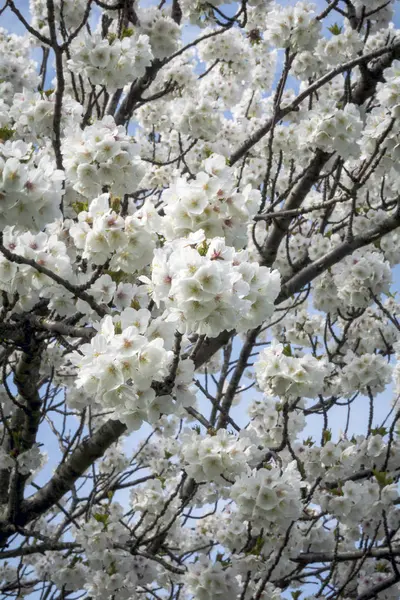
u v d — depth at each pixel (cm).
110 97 677
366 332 709
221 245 276
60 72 462
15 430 618
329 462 510
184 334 313
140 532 605
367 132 510
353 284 613
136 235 332
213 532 688
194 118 689
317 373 452
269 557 481
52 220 358
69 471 553
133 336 272
